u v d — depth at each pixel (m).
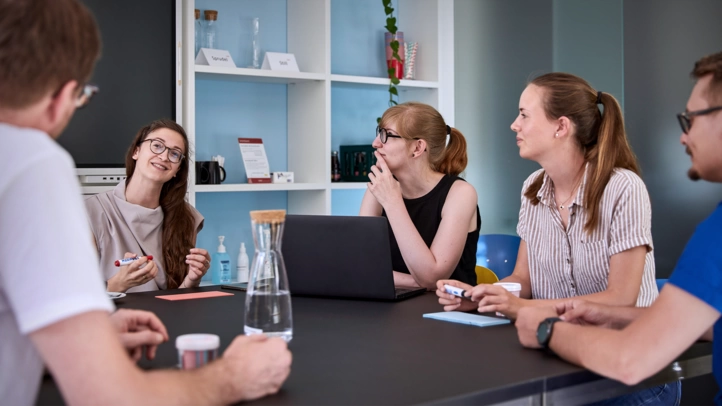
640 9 3.20
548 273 2.07
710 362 1.41
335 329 1.56
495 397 1.10
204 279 3.71
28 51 0.82
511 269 3.40
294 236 2.02
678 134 3.07
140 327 1.25
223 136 3.75
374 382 1.13
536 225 2.10
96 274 0.84
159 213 2.60
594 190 1.87
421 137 2.42
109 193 2.58
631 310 1.47
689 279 1.17
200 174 3.46
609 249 1.84
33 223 0.79
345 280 1.97
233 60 3.77
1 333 0.85
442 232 2.35
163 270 2.60
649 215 1.83
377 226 1.93
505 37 3.91
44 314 0.78
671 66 3.09
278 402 1.02
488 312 1.78
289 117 3.95
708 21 2.95
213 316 1.73
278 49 3.93
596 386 1.25
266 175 3.67
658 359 1.16
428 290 2.18
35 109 0.86
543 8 3.69
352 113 4.18
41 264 0.79
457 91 4.21
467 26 4.13
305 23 3.82
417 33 4.25
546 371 1.20
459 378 1.15
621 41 3.29
